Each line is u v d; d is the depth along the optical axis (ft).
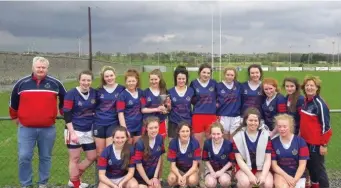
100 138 21.67
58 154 30.14
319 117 20.29
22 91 20.94
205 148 21.80
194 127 24.11
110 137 21.56
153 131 20.83
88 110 21.56
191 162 21.71
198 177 21.90
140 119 22.53
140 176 21.03
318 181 20.94
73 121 21.56
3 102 68.59
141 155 20.86
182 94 23.66
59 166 27.50
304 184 20.17
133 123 22.20
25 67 117.70
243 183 20.15
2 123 39.63
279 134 20.76
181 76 23.52
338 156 30.19
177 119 23.57
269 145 20.62
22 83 21.04
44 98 21.11
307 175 21.68
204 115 24.04
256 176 20.65
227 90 24.09
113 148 20.47
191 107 24.64
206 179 21.04
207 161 21.81
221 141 21.45
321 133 20.38
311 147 20.70
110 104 21.71
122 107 21.72
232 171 21.61
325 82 130.41
